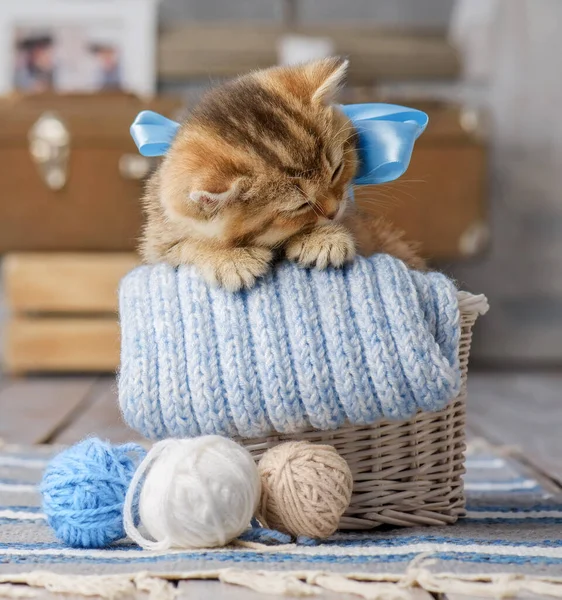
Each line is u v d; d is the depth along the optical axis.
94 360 1.75
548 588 0.64
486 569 0.68
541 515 0.83
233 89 0.87
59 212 1.67
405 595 0.64
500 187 1.94
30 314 1.76
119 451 0.76
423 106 1.68
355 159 0.85
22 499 0.90
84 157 1.66
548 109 1.92
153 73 1.85
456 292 0.79
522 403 1.49
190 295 0.77
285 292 0.76
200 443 0.72
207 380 0.75
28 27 1.83
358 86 1.90
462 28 1.92
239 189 0.79
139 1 1.85
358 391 0.75
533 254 1.96
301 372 0.75
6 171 1.66
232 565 0.69
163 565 0.69
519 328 1.98
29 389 1.64
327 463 0.73
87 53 1.84
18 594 0.66
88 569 0.69
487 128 1.71
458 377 0.77
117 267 1.73
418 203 1.68
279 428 0.75
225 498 0.71
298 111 0.84
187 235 0.82
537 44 1.90
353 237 0.81
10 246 1.69
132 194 1.67
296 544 0.73
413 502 0.79
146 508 0.72
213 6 1.92
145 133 0.85
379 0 1.92
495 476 1.00
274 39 1.88
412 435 0.78
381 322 0.75
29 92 1.66
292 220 0.81
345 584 0.65
